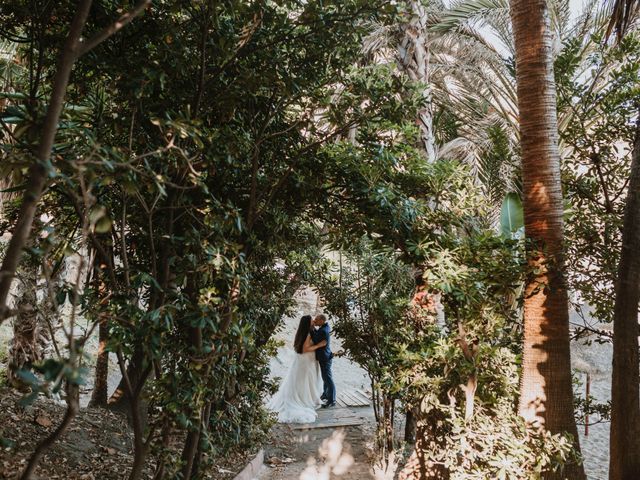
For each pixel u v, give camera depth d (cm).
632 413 361
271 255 488
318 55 331
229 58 294
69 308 853
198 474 344
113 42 277
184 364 297
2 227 396
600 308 491
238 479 495
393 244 422
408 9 330
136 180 214
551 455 350
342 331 653
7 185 440
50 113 164
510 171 775
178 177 288
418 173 429
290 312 684
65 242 247
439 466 462
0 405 458
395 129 400
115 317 241
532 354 396
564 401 387
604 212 485
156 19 271
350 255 653
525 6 409
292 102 345
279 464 608
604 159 517
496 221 764
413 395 470
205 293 269
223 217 281
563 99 518
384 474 561
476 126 957
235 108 334
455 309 418
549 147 399
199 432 311
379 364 591
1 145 202
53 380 148
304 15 306
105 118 269
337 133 355
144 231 327
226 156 298
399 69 601
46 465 385
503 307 433
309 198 406
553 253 390
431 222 419
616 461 366
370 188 380
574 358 1138
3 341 791
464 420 376
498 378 417
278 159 381
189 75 306
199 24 282
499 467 337
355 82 353
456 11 895
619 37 471
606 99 500
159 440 275
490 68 948
